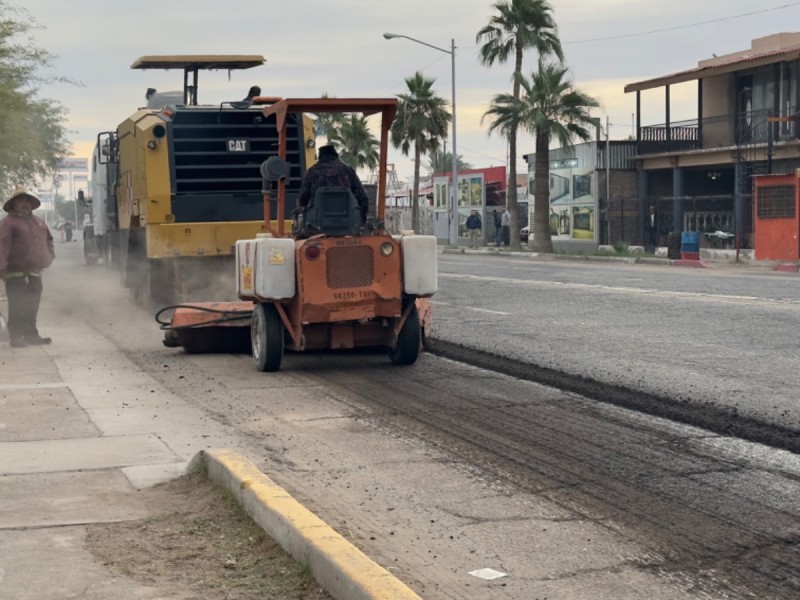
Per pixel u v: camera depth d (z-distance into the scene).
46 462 8.22
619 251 45.03
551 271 32.81
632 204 51.66
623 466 8.02
